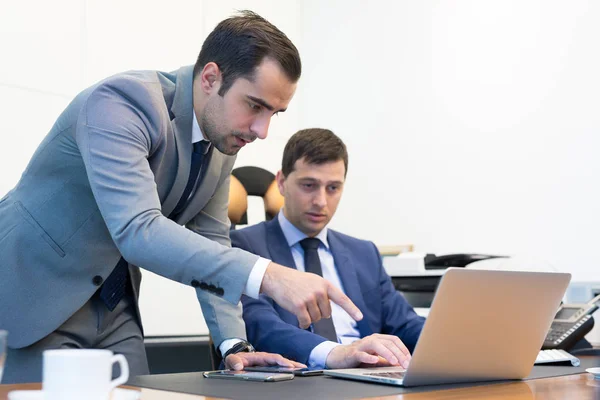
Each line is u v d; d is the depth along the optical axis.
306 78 3.94
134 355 1.65
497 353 1.20
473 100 3.24
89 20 3.14
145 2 3.35
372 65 3.65
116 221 1.25
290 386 1.11
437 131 3.36
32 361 1.49
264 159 3.78
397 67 3.54
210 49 1.47
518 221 3.04
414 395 1.02
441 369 1.15
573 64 2.92
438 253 3.30
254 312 1.83
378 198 3.56
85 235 1.49
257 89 1.41
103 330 1.59
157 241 1.22
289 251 2.07
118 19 3.25
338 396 0.99
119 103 1.35
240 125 1.46
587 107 2.86
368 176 3.61
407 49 3.51
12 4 2.88
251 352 1.52
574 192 2.88
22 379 1.48
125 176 1.28
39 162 1.50
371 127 3.62
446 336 1.12
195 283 1.23
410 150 3.45
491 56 3.19
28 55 2.92
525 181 3.03
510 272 1.14
